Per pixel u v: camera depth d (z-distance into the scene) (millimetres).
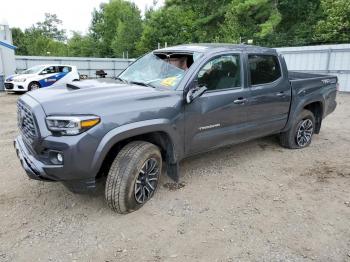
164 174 4492
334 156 5449
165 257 2787
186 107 3734
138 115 3283
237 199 3828
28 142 3244
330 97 6082
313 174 4633
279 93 4973
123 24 50969
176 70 4020
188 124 3789
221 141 4285
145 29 40562
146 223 3293
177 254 2826
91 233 3119
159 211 3518
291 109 5305
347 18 22578
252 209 3598
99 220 3336
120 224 3270
